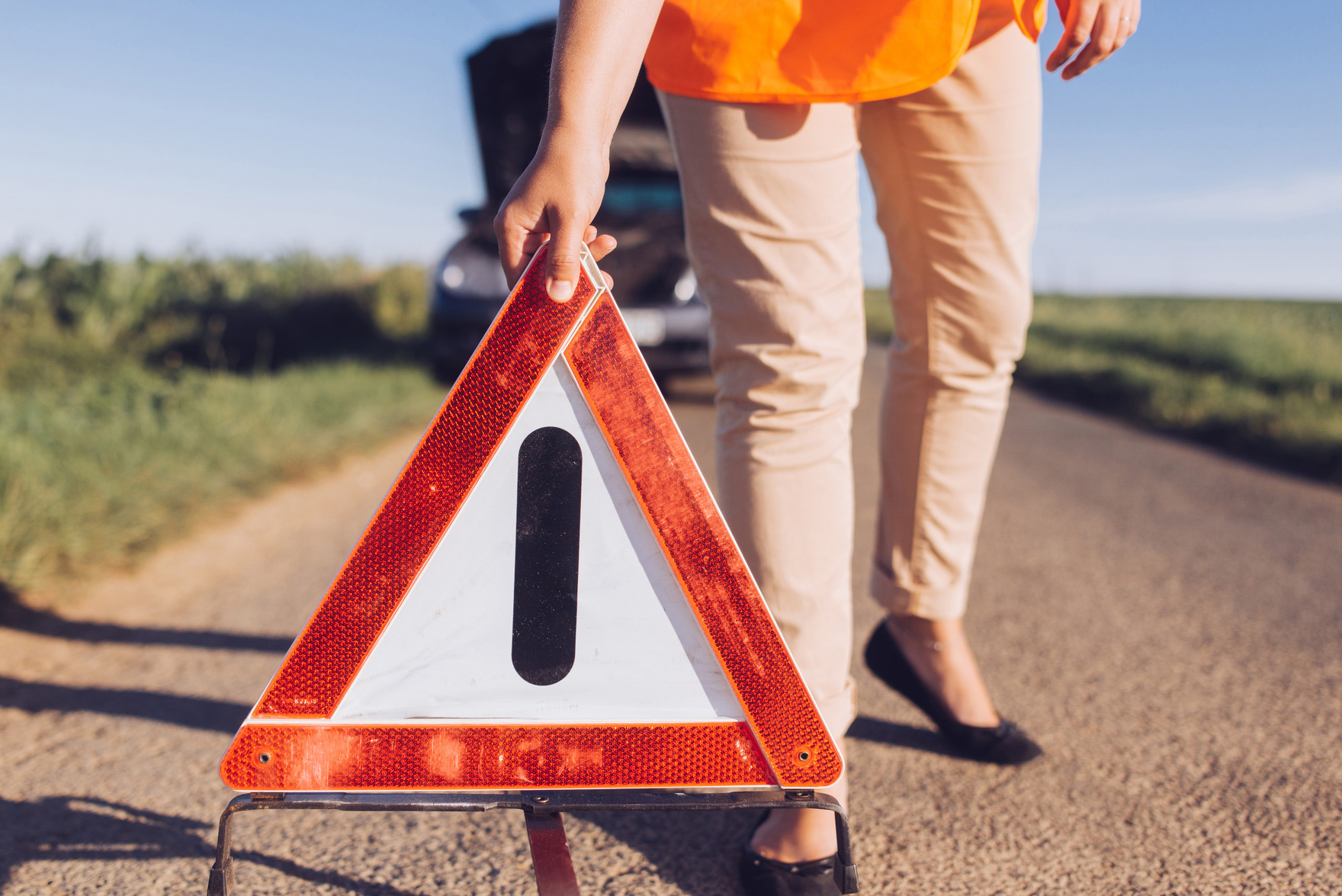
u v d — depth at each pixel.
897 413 1.33
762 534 1.04
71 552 2.34
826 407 1.04
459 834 1.21
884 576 1.39
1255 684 1.73
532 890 1.07
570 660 0.88
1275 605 2.22
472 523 0.87
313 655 0.85
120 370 5.26
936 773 1.38
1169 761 1.42
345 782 0.85
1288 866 1.12
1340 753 1.44
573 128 0.79
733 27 0.93
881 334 18.22
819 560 1.05
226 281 9.11
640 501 0.87
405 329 8.96
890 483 1.36
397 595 0.86
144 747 1.45
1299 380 7.09
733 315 1.03
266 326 7.55
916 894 1.06
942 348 1.26
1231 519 3.20
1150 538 2.90
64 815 1.23
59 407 3.68
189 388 4.12
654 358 5.50
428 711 0.87
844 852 0.87
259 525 2.97
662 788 0.89
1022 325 1.26
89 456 2.94
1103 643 1.95
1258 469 4.29
